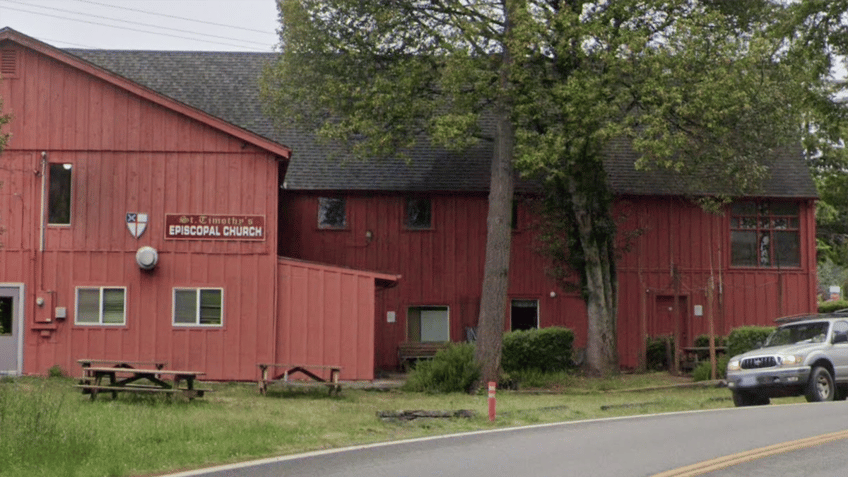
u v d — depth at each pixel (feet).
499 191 96.07
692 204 123.24
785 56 108.27
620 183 120.88
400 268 119.24
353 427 60.18
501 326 94.63
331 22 98.32
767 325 122.83
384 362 118.01
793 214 124.77
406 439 53.98
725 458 43.91
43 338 93.56
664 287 122.01
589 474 40.57
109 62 130.93
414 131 101.86
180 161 95.14
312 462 45.39
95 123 94.68
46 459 45.37
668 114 95.30
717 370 99.76
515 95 93.66
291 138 123.44
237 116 125.29
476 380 91.45
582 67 94.22
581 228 107.96
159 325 94.32
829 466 41.52
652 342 118.01
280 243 117.91
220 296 95.04
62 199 94.43
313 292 96.22
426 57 96.84
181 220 94.84
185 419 60.23
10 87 94.22
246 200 95.40
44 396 61.57
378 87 94.68
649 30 96.22
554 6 99.25
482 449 48.65
